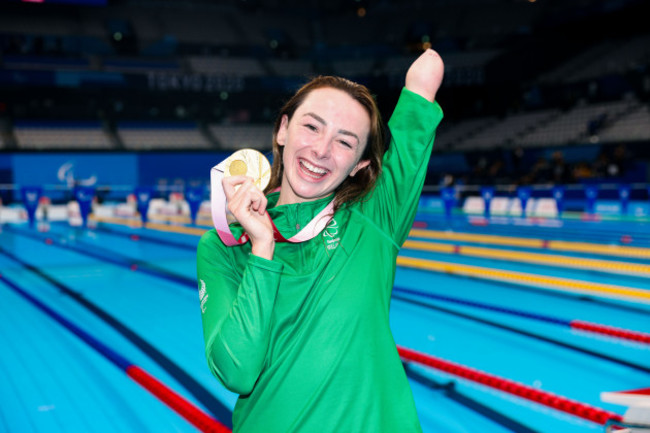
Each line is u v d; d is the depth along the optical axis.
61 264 6.73
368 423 0.87
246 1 27.14
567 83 21.44
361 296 0.92
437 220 12.55
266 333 0.85
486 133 22.19
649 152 16.67
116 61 22.95
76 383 2.84
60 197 18.02
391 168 1.03
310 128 0.95
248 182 0.89
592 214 13.10
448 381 2.81
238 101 24.05
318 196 0.97
